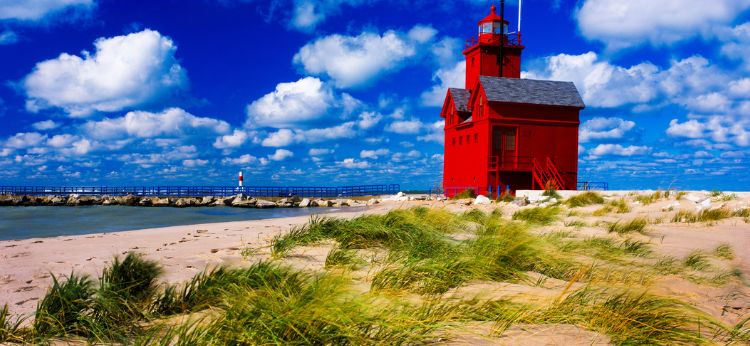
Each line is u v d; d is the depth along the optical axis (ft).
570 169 123.03
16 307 15.88
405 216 34.96
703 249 31.22
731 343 13.12
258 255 26.81
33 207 150.51
